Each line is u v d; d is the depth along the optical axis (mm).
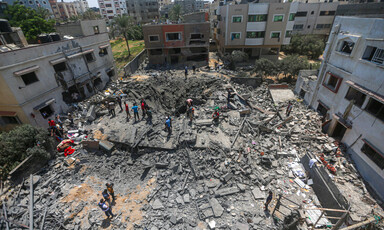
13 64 17125
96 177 15391
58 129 18375
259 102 26766
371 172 15062
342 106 18656
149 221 12195
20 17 40250
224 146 17422
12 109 18359
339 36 19500
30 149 14758
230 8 42219
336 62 20172
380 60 14648
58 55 21750
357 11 26984
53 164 15734
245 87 31125
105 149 16938
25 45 22328
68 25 27141
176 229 11719
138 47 55969
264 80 35969
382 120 14141
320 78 22891
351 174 15805
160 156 16781
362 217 12539
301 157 17203
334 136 19766
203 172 15375
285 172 15766
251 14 42312
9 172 14008
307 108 24812
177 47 40906
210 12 71688
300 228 11438
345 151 17906
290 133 19891
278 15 41781
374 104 15219
